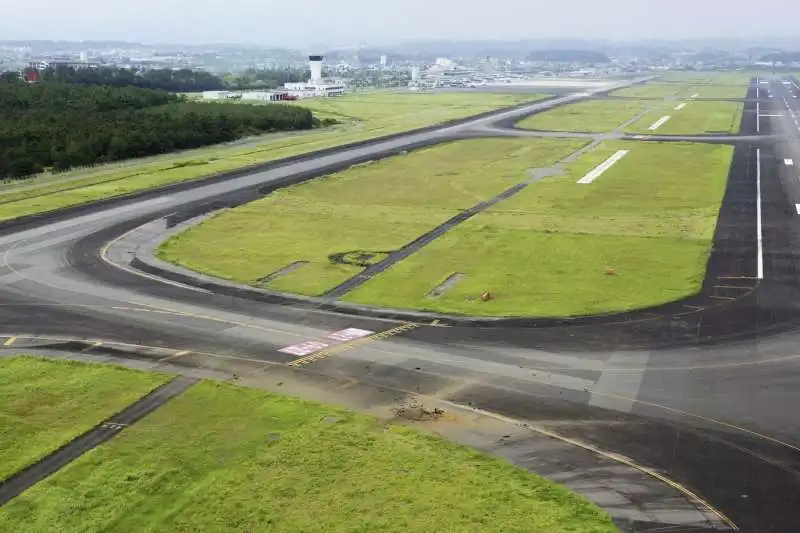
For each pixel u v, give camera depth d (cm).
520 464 3250
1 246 6925
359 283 5888
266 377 4153
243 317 5128
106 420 3634
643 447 3391
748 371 4203
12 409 3744
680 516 2862
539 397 3906
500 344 4619
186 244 7044
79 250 6825
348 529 2781
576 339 4688
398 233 7456
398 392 3969
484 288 5722
